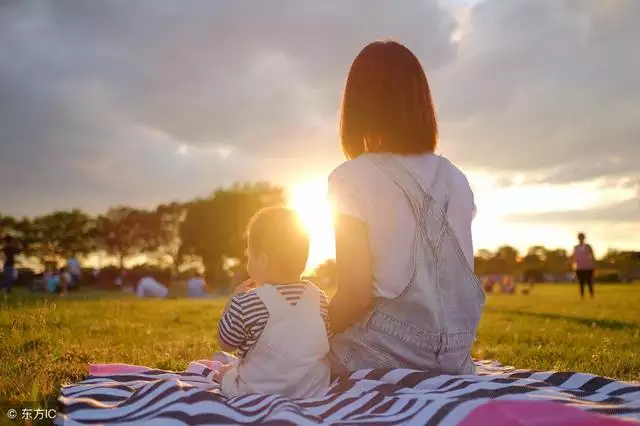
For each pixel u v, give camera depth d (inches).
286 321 138.9
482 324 474.0
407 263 131.6
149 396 122.6
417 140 137.9
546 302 916.6
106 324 383.6
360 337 138.7
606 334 392.8
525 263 4453.7
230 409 114.7
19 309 383.9
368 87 138.4
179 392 121.4
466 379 126.6
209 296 1433.3
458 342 137.1
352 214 131.6
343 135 144.9
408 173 135.4
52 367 201.0
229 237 3221.0
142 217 4212.6
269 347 137.7
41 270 1784.0
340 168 136.9
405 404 113.3
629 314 617.0
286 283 144.1
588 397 125.3
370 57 139.6
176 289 2144.4
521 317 562.9
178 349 281.1
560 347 319.9
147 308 597.9
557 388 129.9
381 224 132.3
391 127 137.0
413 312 133.6
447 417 104.7
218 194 3368.6
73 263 1637.6
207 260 3265.3
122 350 272.7
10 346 240.4
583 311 672.4
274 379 136.9
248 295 140.7
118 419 115.7
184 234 3321.9
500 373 153.9
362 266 132.4
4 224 4030.5
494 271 3093.0
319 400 125.3
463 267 136.9
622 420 99.2
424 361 135.9
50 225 4146.2
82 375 192.2
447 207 136.6
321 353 139.9
